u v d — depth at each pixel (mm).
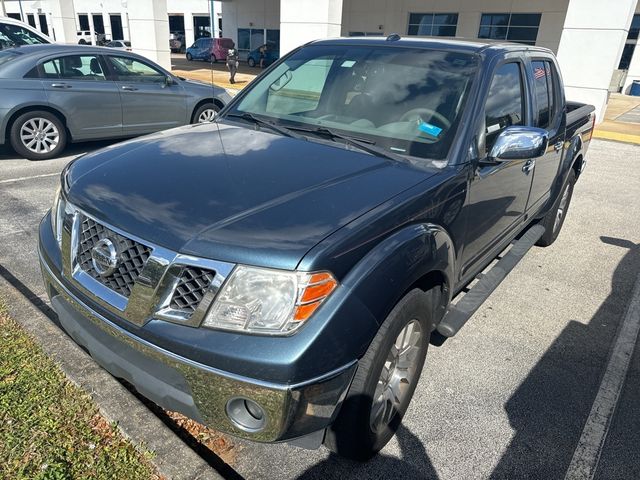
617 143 11438
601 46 12570
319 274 1855
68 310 2365
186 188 2229
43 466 2113
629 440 2670
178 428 2539
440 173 2592
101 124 7648
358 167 2545
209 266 1862
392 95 3064
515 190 3475
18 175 6543
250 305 1834
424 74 3092
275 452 2447
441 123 2830
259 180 2320
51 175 6598
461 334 3570
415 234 2244
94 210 2188
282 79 3557
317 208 2115
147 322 1955
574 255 5133
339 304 1886
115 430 2332
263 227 1965
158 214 2055
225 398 1855
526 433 2676
